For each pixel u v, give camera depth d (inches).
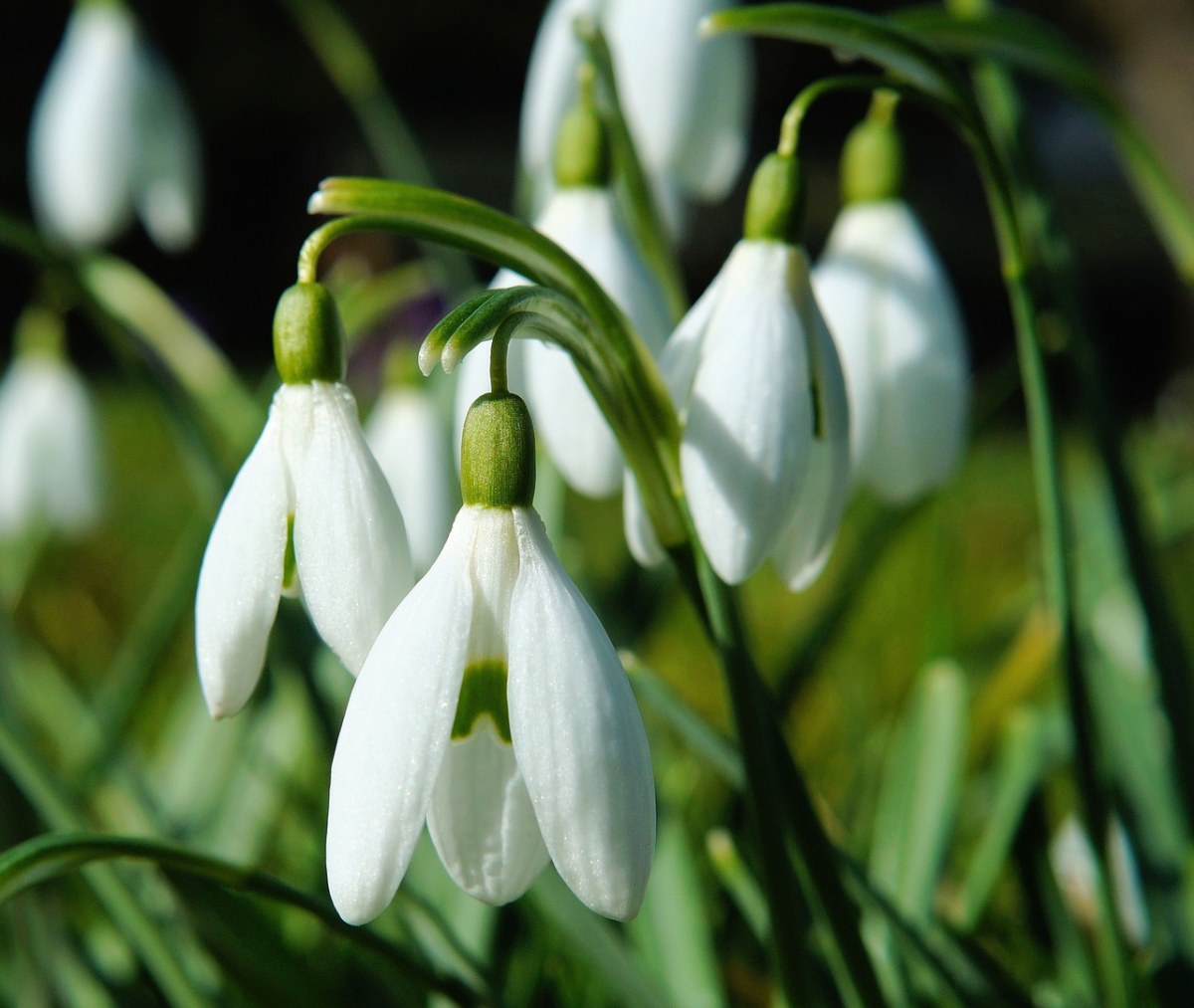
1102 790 13.3
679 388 12.1
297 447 11.4
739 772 13.3
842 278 13.5
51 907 14.5
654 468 12.0
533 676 11.1
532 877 11.5
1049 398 13.1
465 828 11.5
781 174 12.0
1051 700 21.3
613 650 11.3
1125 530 13.9
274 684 17.2
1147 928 14.3
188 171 20.8
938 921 14.2
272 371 17.7
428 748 11.1
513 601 11.2
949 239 84.0
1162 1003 13.8
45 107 20.6
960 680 15.5
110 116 20.0
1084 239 83.8
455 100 80.6
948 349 13.5
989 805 18.8
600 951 13.3
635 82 15.4
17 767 13.4
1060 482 13.2
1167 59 31.5
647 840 11.1
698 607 12.2
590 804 11.1
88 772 16.2
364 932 12.2
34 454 22.3
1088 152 82.0
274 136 78.2
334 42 19.0
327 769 14.9
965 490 31.5
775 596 26.3
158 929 13.5
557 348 12.7
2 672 16.4
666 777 17.2
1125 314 84.7
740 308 11.9
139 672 16.5
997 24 13.6
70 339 74.2
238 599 11.4
